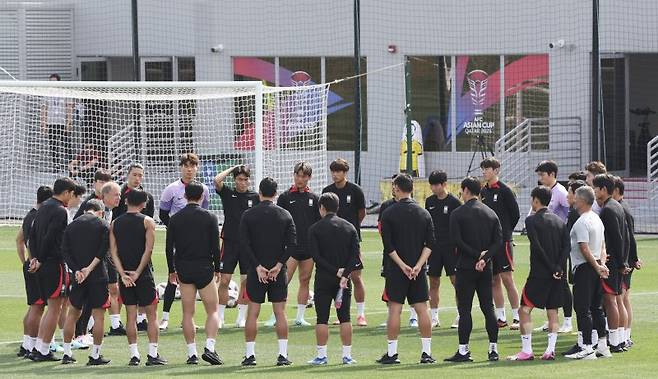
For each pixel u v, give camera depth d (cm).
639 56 10988
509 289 5397
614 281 4672
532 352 4662
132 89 8012
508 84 10719
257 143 7025
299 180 5481
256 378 4141
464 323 4553
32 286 4725
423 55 10944
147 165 9469
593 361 4528
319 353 4547
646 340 5047
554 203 5388
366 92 11038
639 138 11006
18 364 4581
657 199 9725
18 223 9575
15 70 11575
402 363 4544
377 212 10531
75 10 11650
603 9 10325
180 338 5231
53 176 9650
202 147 9475
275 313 4556
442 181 5412
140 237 4531
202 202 5472
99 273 4553
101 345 4659
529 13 10594
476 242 4534
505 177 10581
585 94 10412
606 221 4662
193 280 4531
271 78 11356
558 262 4541
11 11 11550
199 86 7069
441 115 10944
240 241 4556
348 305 4569
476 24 10769
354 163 10269
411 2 10906
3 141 9762
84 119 9562
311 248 4534
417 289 4547
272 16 11319
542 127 10562
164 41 11475
